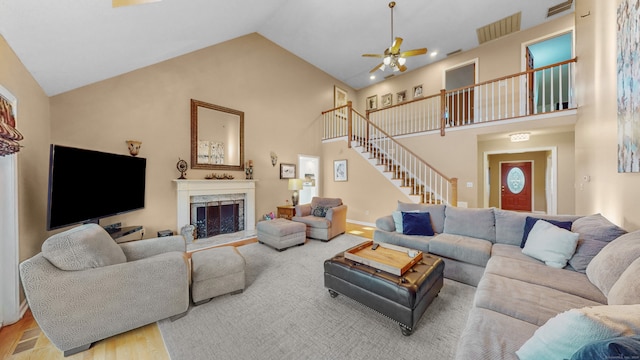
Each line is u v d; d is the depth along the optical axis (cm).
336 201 487
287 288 249
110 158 278
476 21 483
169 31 313
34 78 241
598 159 260
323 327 185
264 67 551
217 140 462
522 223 267
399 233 326
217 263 226
